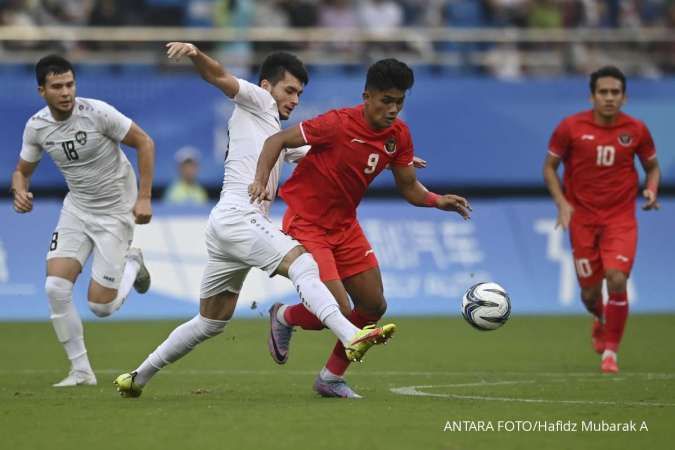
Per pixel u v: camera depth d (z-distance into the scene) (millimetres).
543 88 76125
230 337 55188
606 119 43906
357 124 29859
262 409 28562
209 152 73250
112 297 38344
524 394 33438
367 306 31234
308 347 51469
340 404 29844
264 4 80562
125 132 36438
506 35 79312
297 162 32875
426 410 28531
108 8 78312
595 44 82000
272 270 29219
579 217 44750
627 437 24609
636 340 54531
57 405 29781
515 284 70250
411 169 31125
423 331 58719
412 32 78625
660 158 76500
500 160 76000
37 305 65938
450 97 75500
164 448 22844
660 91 76500
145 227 66938
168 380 38188
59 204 68125
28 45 75125
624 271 42469
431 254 69938
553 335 57125
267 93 31047
